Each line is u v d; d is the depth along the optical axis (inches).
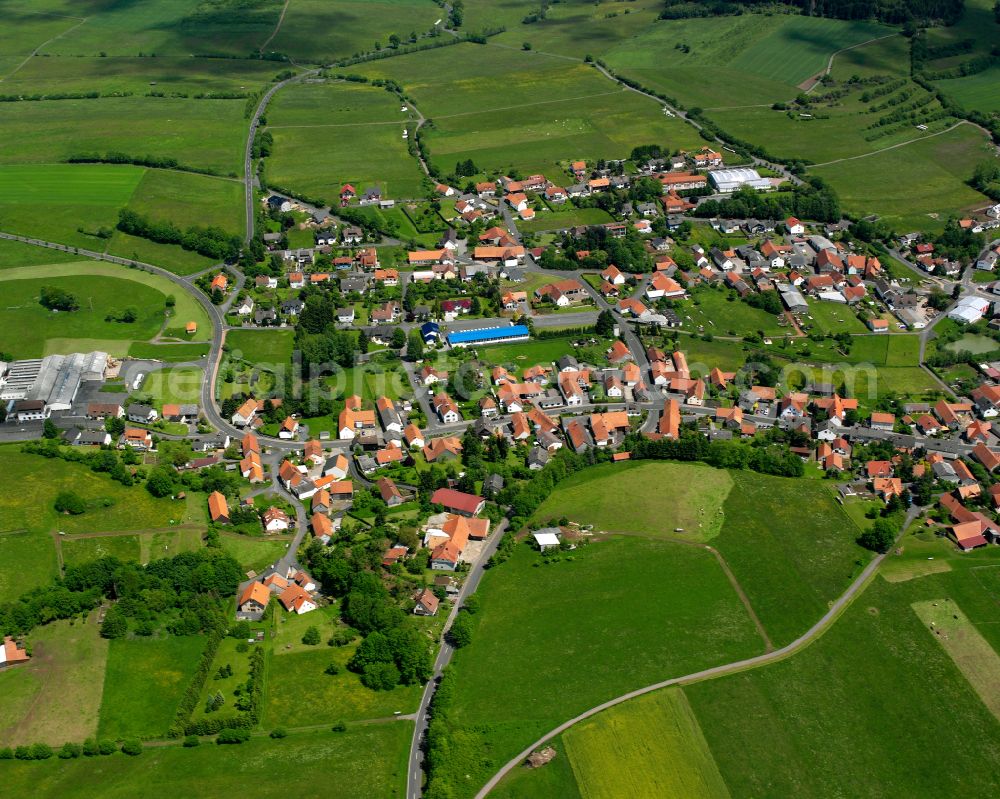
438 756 6845.5
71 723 7175.2
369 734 7160.4
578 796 6692.9
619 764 6919.3
